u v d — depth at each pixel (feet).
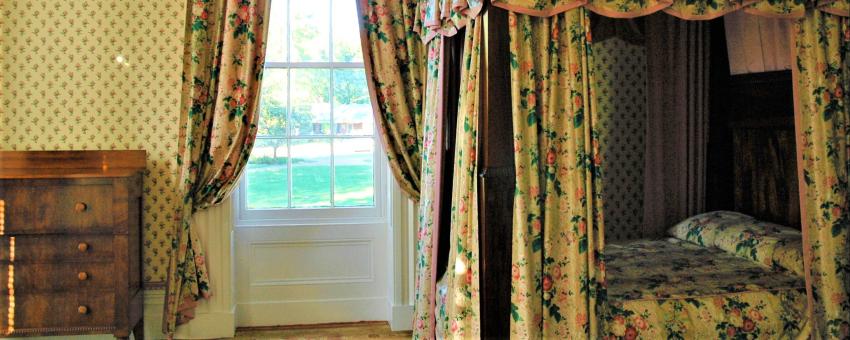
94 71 12.07
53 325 10.65
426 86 12.12
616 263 10.84
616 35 12.51
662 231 13.07
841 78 9.19
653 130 12.80
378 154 13.60
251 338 12.57
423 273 10.81
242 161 12.16
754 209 12.12
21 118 11.93
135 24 12.13
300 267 13.46
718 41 12.62
